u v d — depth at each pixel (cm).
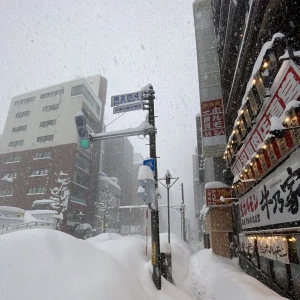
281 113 587
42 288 381
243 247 1037
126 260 700
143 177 608
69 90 4891
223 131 1500
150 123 710
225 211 1544
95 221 4869
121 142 7900
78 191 4350
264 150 683
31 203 4066
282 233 602
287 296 637
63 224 3625
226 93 1661
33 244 477
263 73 623
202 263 1436
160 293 568
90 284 399
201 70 1759
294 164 547
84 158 4741
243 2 1094
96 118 5303
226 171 1644
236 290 679
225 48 1477
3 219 2667
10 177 4516
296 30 691
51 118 4756
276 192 659
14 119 5062
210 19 2005
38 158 4478
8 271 408
